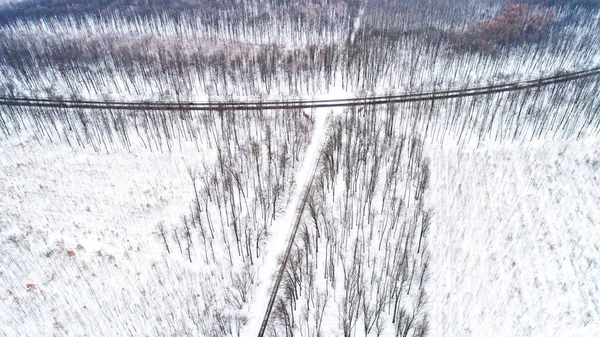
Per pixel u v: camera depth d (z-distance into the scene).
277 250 64.00
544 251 63.28
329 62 122.19
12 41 147.38
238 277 58.09
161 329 52.62
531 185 77.75
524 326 51.97
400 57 130.50
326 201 73.00
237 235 64.00
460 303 54.94
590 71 124.31
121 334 52.16
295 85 115.75
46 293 57.72
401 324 50.38
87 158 88.81
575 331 51.09
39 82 121.69
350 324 48.47
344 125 92.69
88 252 64.62
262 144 89.06
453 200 74.00
